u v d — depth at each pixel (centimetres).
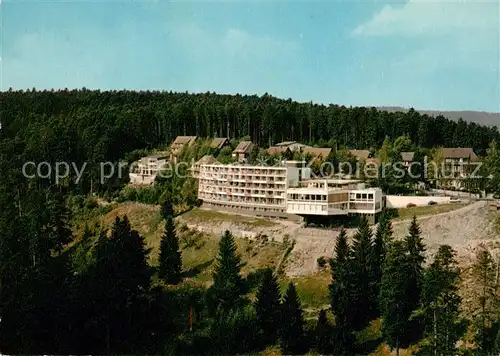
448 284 12188
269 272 13812
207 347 13262
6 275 13975
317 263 16238
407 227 17050
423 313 12562
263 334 13362
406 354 11981
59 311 12850
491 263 13488
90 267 15088
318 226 18950
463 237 15825
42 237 18275
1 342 12356
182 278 17175
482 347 11150
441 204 18700
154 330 13950
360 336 13000
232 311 13988
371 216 18700
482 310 11919
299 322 12769
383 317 12688
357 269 13775
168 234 17438
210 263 17938
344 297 13262
